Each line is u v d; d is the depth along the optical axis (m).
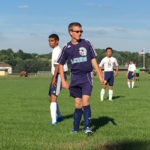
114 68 19.00
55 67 10.47
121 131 9.12
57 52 10.59
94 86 35.72
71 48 8.49
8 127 10.04
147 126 10.03
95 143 7.39
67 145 7.28
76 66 8.45
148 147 6.77
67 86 8.71
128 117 12.03
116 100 18.95
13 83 43.22
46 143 7.60
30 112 13.73
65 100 19.14
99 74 8.52
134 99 19.58
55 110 10.62
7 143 7.65
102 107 15.34
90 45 8.49
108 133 8.83
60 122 10.94
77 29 8.40
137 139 7.84
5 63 150.62
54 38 10.61
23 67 125.44
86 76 8.48
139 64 136.25
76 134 8.66
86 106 8.49
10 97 21.34
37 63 125.50
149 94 23.58
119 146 6.87
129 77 32.88
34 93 24.84
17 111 14.09
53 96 10.66
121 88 31.48
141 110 14.19
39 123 10.79
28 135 8.73
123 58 132.38
